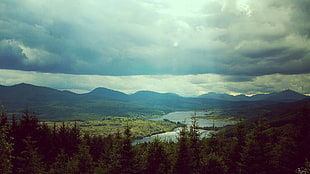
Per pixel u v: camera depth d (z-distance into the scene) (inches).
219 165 1674.5
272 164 1610.5
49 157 2593.5
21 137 2235.5
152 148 1807.3
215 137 2263.8
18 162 1815.9
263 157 1590.8
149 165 1734.7
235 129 1941.4
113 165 1690.5
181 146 1683.1
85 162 2064.5
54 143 2871.6
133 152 1679.4
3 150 960.9
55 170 2049.7
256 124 1713.8
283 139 1724.9
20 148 2130.9
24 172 1711.4
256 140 1644.9
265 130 1665.8
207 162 1704.0
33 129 2518.5
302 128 1630.2
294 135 1657.2
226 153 1947.6
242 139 1852.9
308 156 1568.7
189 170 1633.9
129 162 1651.1
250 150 1616.6
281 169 1624.0
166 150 1831.9
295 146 1614.2
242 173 1647.4
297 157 1596.9
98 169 1950.1
